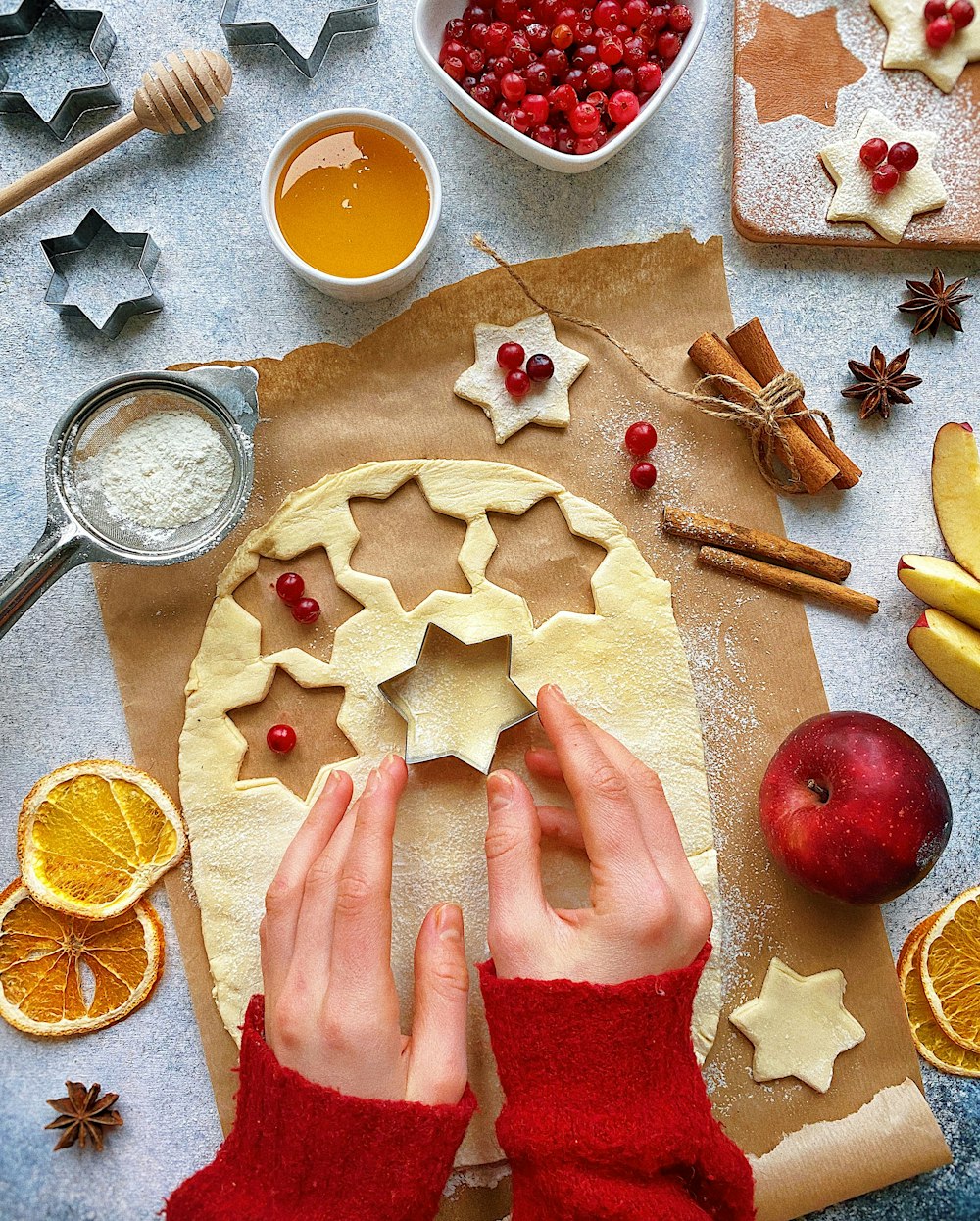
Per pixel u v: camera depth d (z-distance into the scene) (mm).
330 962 529
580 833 581
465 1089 527
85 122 623
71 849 597
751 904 602
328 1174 500
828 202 615
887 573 622
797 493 620
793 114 617
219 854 591
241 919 589
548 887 585
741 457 620
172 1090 595
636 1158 496
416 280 621
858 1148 586
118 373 617
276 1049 525
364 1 614
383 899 531
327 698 606
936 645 600
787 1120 590
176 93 593
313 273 584
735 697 611
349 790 566
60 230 618
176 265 618
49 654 607
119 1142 593
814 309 629
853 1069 594
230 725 599
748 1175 524
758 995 597
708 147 629
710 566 613
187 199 620
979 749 615
